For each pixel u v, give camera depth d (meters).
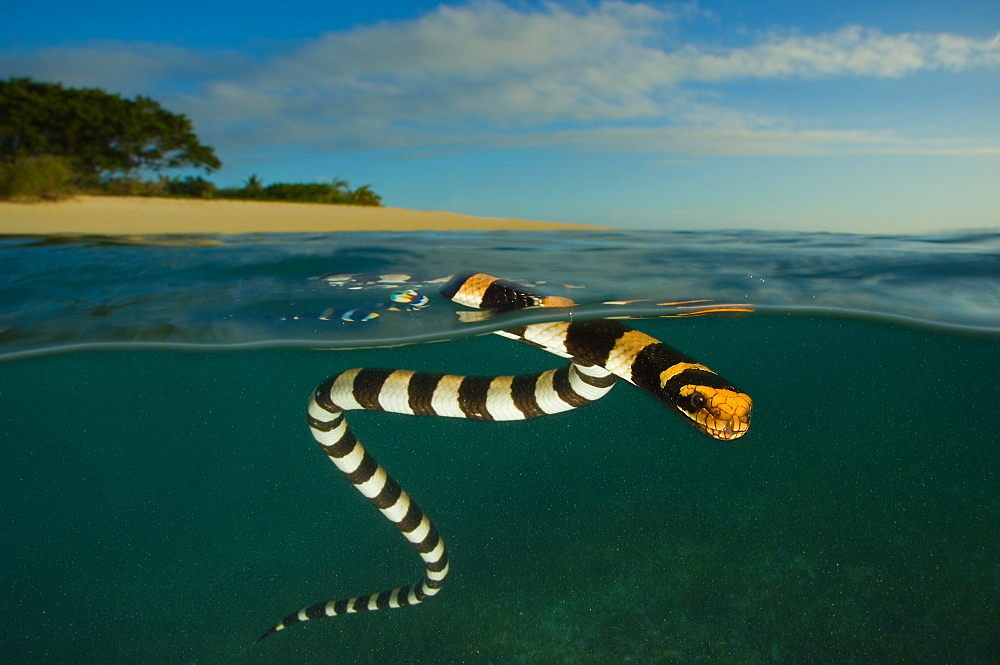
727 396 0.28
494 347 0.69
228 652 0.59
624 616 0.58
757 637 0.55
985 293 0.53
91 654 0.59
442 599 0.61
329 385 0.41
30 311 0.50
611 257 0.65
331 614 0.56
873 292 0.53
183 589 0.70
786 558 0.65
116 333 0.50
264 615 0.64
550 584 0.62
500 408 0.38
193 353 0.61
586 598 0.60
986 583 0.61
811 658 0.53
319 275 0.56
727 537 0.69
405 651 0.57
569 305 0.43
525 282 0.50
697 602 0.59
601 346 0.34
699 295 0.49
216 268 0.59
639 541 0.68
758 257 0.65
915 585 0.61
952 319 0.52
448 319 0.45
